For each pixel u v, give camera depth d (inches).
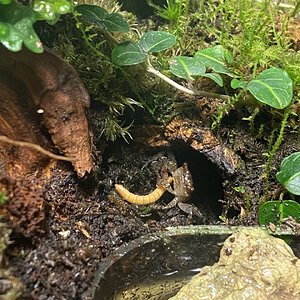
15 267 4.3
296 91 6.2
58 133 5.2
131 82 6.2
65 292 4.3
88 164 5.4
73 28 6.1
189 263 5.2
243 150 6.3
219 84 5.9
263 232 4.8
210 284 4.4
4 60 4.9
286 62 6.3
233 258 4.5
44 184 5.2
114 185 6.2
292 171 5.7
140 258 5.1
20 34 4.4
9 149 5.1
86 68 6.0
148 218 6.3
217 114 6.3
